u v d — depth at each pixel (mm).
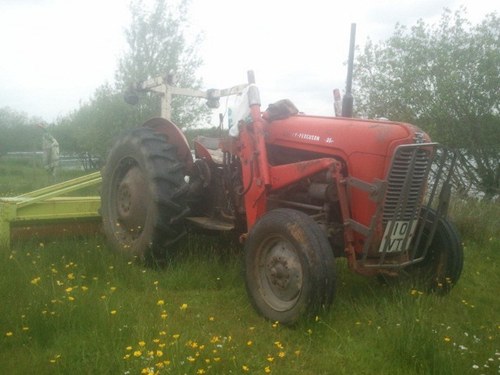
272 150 5109
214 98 7031
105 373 3221
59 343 3598
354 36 5312
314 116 5023
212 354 3424
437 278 4934
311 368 3543
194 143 6109
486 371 3459
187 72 18703
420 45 10336
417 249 4988
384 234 4410
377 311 4383
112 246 5961
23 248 5848
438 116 9852
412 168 4336
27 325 3789
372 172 4340
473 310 4766
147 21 18406
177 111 18406
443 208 4789
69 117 25250
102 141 19312
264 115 5199
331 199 4523
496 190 9594
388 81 10625
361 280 5316
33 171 20484
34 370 3260
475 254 6699
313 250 4062
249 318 4418
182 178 5590
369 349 3721
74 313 3912
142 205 5746
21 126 34750
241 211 5414
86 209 6621
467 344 3846
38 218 6195
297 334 4051
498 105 9828
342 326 4152
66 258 5457
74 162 25578
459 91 9742
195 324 4172
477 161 10070
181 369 3178
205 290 5035
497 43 9984
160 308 4371
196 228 5918
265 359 3586
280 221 4281
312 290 4039
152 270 5539
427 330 3684
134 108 18672
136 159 5758
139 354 3238
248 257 4535
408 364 3523
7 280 4605
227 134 5492
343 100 5277
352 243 4449
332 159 4453
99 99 19812
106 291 4621
